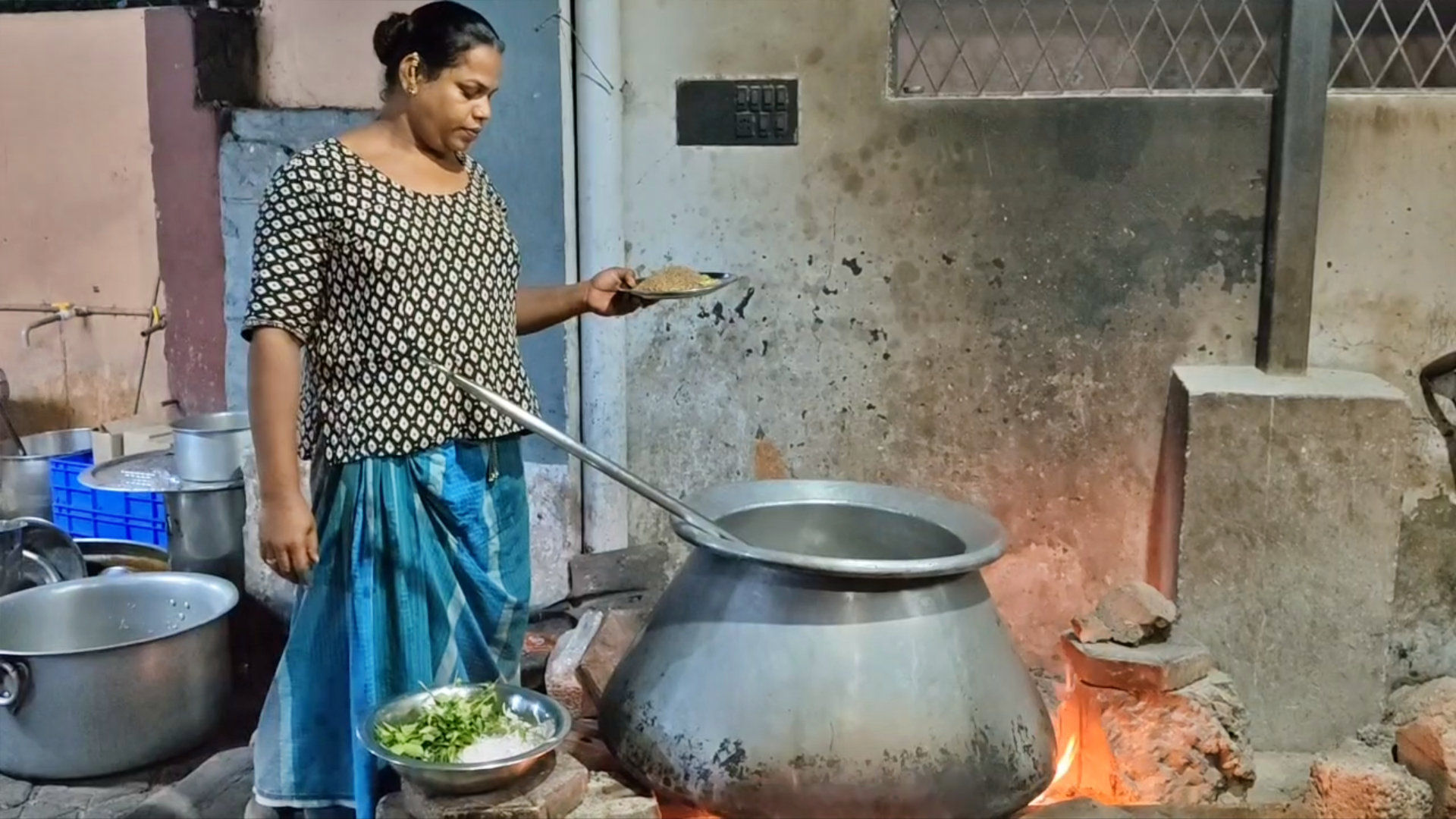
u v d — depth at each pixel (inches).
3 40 164.4
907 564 82.8
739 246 131.0
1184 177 122.3
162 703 116.0
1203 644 115.8
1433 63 128.9
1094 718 104.7
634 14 129.0
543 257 135.3
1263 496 112.9
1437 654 125.3
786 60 127.3
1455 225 119.8
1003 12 132.6
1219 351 124.5
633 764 88.4
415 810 83.1
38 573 138.3
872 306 129.6
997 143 124.6
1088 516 129.0
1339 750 112.7
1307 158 118.0
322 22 149.1
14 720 113.1
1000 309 127.3
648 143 131.0
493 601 96.6
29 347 173.0
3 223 170.1
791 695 83.0
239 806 108.6
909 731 82.5
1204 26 130.5
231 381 158.6
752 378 133.2
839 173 128.0
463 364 92.0
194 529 136.1
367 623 91.1
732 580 87.4
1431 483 123.2
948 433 130.3
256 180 152.1
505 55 132.6
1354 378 118.3
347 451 90.1
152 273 164.6
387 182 89.3
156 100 156.8
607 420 135.3
